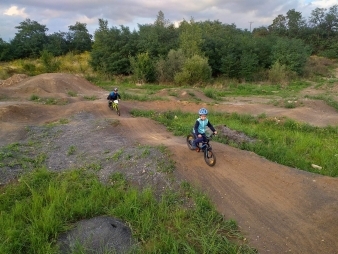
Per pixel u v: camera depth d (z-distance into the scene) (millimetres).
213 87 29938
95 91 25672
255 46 39406
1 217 5676
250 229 5664
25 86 23469
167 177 7395
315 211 6102
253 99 23938
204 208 6219
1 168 7887
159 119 13773
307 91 29422
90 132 11195
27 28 56562
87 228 5621
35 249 4973
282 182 7258
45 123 13375
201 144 7953
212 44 38281
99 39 36406
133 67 33531
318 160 9875
